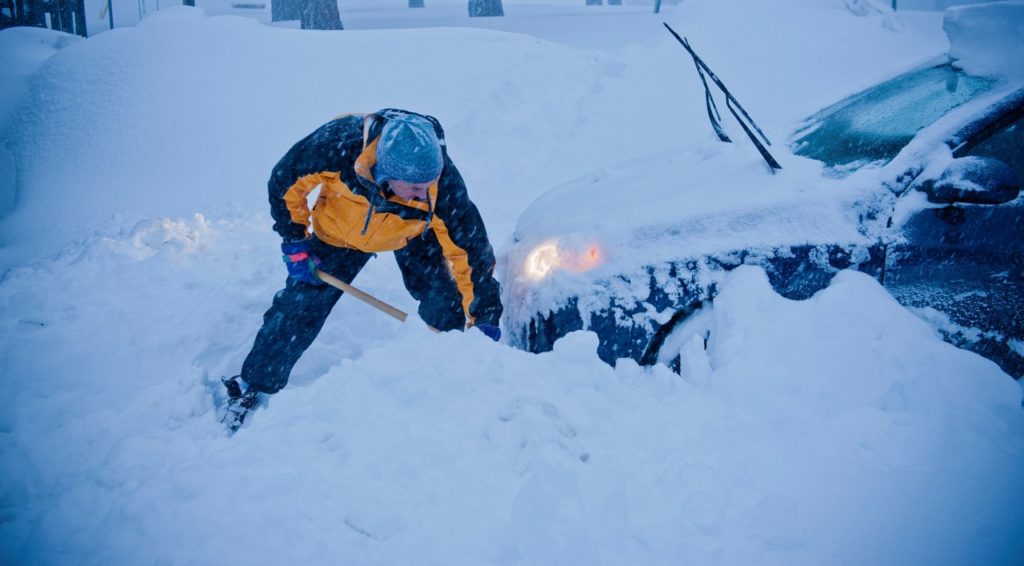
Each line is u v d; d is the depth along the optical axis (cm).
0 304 384
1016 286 256
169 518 185
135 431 279
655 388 248
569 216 331
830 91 675
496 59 830
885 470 191
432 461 202
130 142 719
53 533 187
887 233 273
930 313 262
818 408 219
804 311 254
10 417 275
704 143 382
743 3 884
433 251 321
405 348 253
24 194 700
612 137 692
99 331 364
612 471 189
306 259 303
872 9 879
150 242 472
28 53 943
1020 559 162
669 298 281
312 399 237
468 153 711
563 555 165
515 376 245
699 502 180
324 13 1541
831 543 170
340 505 187
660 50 818
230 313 407
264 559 172
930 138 287
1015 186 253
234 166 689
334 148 271
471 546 174
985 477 185
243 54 809
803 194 287
